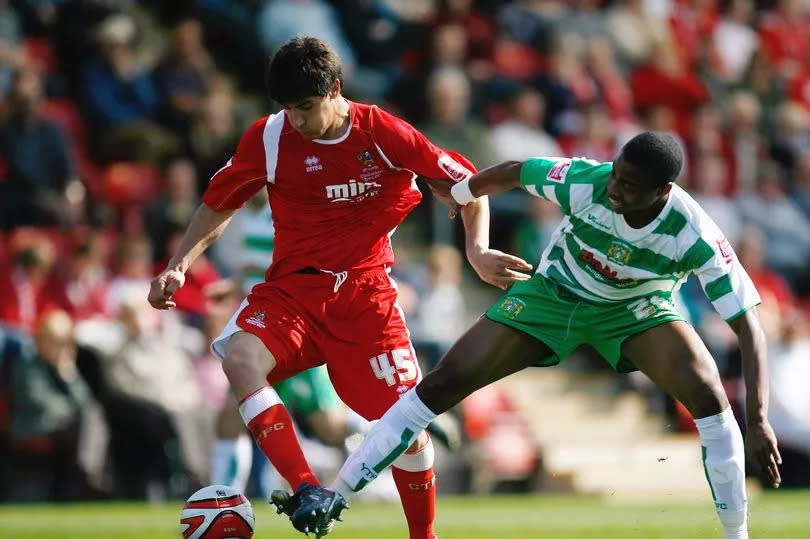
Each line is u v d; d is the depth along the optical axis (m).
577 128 53.12
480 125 50.22
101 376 37.75
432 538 20.14
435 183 19.75
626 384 49.78
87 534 26.72
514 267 19.33
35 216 42.88
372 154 19.31
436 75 50.50
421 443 19.39
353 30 54.94
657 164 16.95
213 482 28.16
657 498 45.38
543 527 29.56
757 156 58.03
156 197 44.62
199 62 50.03
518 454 44.91
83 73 49.03
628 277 18.30
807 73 67.31
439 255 45.66
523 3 59.06
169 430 37.84
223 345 19.44
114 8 51.97
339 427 29.61
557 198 18.42
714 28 64.62
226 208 19.84
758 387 17.31
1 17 49.91
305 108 18.27
